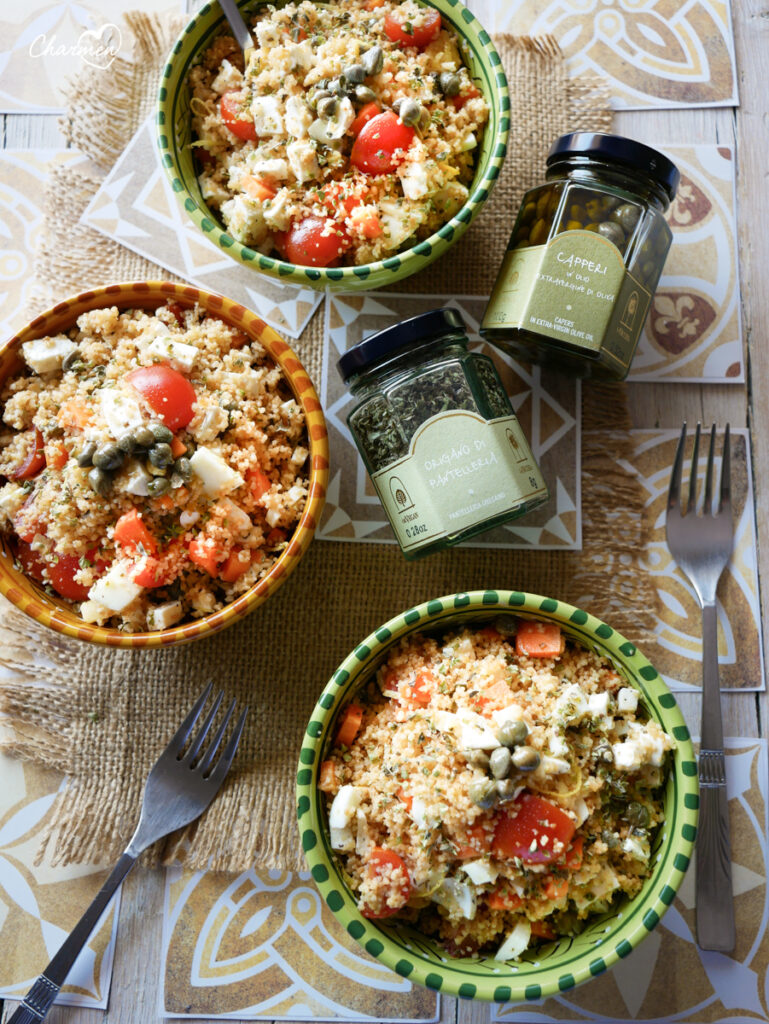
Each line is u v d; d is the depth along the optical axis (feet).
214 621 1.03
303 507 1.11
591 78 1.31
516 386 1.27
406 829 0.99
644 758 0.99
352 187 1.10
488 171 1.09
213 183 1.16
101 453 1.02
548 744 0.98
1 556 1.08
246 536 1.09
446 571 1.25
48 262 1.29
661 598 1.25
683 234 1.30
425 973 0.93
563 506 1.25
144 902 1.21
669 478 1.27
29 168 1.32
